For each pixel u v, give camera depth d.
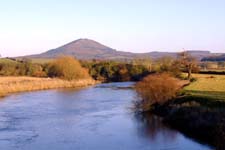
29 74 131.88
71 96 79.81
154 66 138.12
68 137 38.47
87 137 38.41
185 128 41.25
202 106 44.56
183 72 120.38
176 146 33.91
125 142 35.94
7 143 35.94
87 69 139.00
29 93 88.06
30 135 39.44
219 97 50.81
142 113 54.41
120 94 82.75
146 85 56.00
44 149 33.56
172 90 56.16
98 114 53.88
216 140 26.47
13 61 161.88
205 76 109.44
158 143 35.28
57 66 124.62
